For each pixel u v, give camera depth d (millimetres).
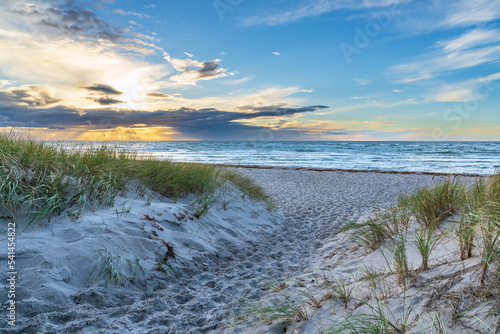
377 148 52625
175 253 3908
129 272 3246
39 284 2674
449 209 4238
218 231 5195
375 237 4305
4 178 3697
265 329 2279
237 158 33219
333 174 17484
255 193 7992
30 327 2215
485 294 1825
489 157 32719
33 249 3031
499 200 3369
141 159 6281
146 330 2398
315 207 8578
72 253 3145
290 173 17797
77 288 2875
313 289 2988
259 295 3119
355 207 8469
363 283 2666
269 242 5457
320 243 5355
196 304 2881
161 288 3287
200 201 5840
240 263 4207
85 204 4086
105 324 2410
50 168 4297
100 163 5043
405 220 4590
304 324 2225
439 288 2080
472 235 2656
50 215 3639
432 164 26266
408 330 1776
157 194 5633
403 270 2572
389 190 11656
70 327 2281
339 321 2090
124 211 4242
